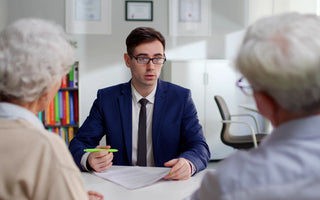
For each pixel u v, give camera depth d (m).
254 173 0.62
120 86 1.96
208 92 4.59
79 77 3.93
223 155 4.66
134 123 1.88
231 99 4.64
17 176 0.76
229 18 5.03
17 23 0.88
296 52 0.61
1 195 0.76
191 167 1.51
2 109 0.85
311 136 0.63
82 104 4.76
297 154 0.61
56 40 0.89
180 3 4.89
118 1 4.75
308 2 3.85
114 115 1.88
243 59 0.67
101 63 4.77
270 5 4.48
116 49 4.78
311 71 0.61
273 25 0.66
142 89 1.85
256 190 0.60
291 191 0.59
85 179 1.45
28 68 0.83
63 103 3.92
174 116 1.86
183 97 1.91
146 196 1.25
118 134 1.85
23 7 4.57
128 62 1.90
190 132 1.84
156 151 1.81
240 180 0.62
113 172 1.54
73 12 4.67
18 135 0.79
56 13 4.65
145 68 1.77
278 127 0.68
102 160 1.54
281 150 0.63
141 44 1.76
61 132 3.97
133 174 1.50
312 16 0.66
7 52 0.83
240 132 4.68
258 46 0.65
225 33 5.04
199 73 4.55
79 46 4.71
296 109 0.65
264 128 4.68
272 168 0.61
